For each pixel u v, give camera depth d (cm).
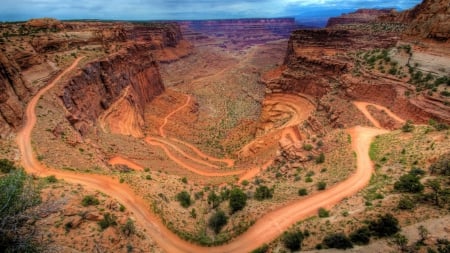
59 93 6681
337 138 5506
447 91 5644
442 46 6812
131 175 4534
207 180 5953
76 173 4316
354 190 3850
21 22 11525
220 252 3061
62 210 2867
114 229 2933
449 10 7150
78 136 5756
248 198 4012
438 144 4175
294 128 7669
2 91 5091
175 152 7956
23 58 6656
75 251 2519
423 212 2741
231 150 8925
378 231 2636
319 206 3597
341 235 2652
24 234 1742
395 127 5772
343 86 7650
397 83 6738
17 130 5028
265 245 3050
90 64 8644
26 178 2288
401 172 3859
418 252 2264
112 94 9281
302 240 2900
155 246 3056
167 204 3838
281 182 4509
